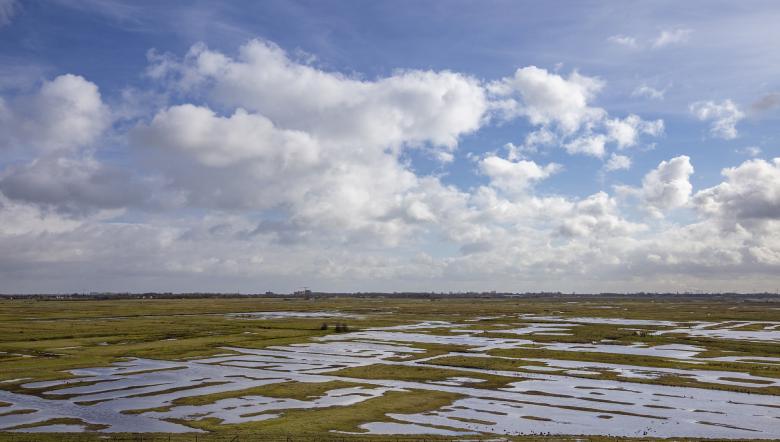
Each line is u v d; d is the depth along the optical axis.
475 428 50.03
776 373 77.19
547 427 50.47
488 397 62.88
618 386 69.00
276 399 61.34
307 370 79.62
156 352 96.75
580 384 70.25
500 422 52.22
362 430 49.09
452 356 92.44
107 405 58.34
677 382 71.12
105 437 44.28
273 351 99.44
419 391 65.81
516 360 88.12
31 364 83.38
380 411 56.19
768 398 62.72
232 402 59.88
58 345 105.00
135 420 52.34
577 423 52.00
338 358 91.00
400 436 46.22
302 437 45.34
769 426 51.19
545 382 71.38
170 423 51.28
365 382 71.06
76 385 68.50
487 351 98.62
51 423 51.22
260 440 43.94
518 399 61.91
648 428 50.31
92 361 86.62
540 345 108.12
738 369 80.06
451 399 61.75
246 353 96.69
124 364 84.50
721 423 52.22
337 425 50.78
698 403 60.22
